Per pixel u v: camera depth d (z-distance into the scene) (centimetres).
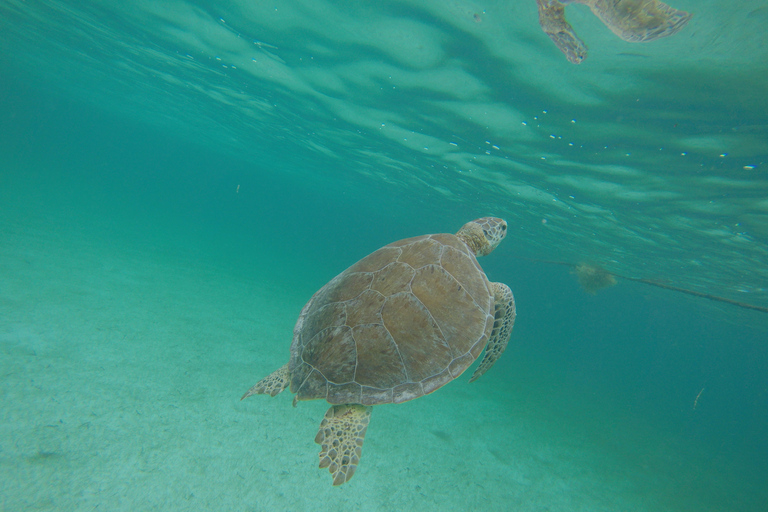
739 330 1399
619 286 1398
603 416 552
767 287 664
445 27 304
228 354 354
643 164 393
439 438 308
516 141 463
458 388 463
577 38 254
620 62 264
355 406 124
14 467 168
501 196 760
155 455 198
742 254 539
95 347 285
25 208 711
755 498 388
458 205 1068
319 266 1543
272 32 416
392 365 119
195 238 1140
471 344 126
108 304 378
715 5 197
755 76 231
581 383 789
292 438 246
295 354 133
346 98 541
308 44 416
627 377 1227
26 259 427
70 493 165
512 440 347
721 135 298
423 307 127
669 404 912
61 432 193
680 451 491
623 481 329
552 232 916
